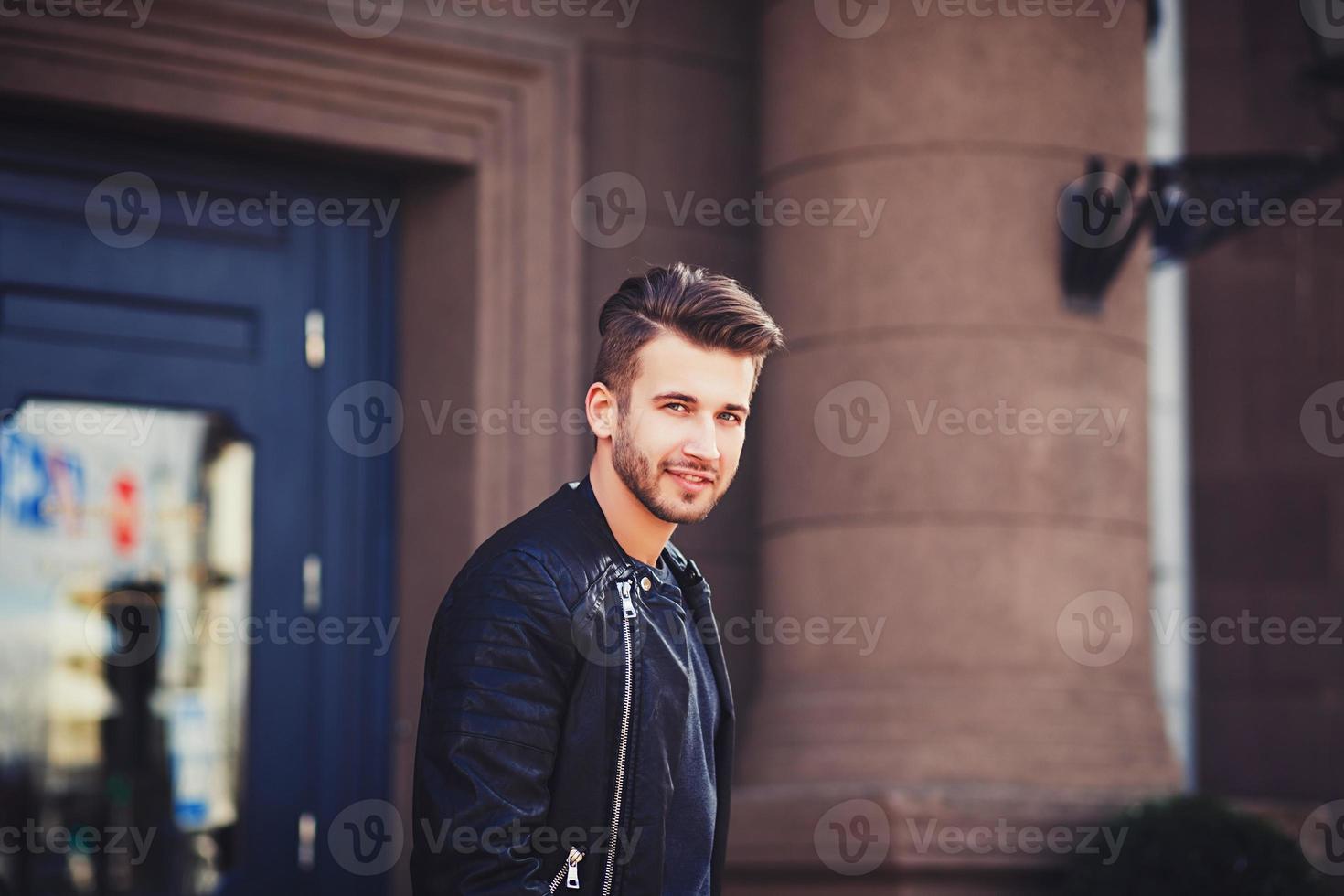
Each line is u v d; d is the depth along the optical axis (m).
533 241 6.05
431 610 5.97
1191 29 7.18
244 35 5.60
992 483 5.77
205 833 5.71
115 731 5.61
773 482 6.16
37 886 5.42
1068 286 5.91
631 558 2.60
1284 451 7.08
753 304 2.55
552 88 6.13
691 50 6.51
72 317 5.65
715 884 2.71
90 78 5.42
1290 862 5.07
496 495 5.94
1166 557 7.02
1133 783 5.68
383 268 6.14
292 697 5.90
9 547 5.50
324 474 6.02
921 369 5.83
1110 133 6.07
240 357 5.91
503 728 2.37
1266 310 7.13
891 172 5.95
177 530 5.77
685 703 2.55
